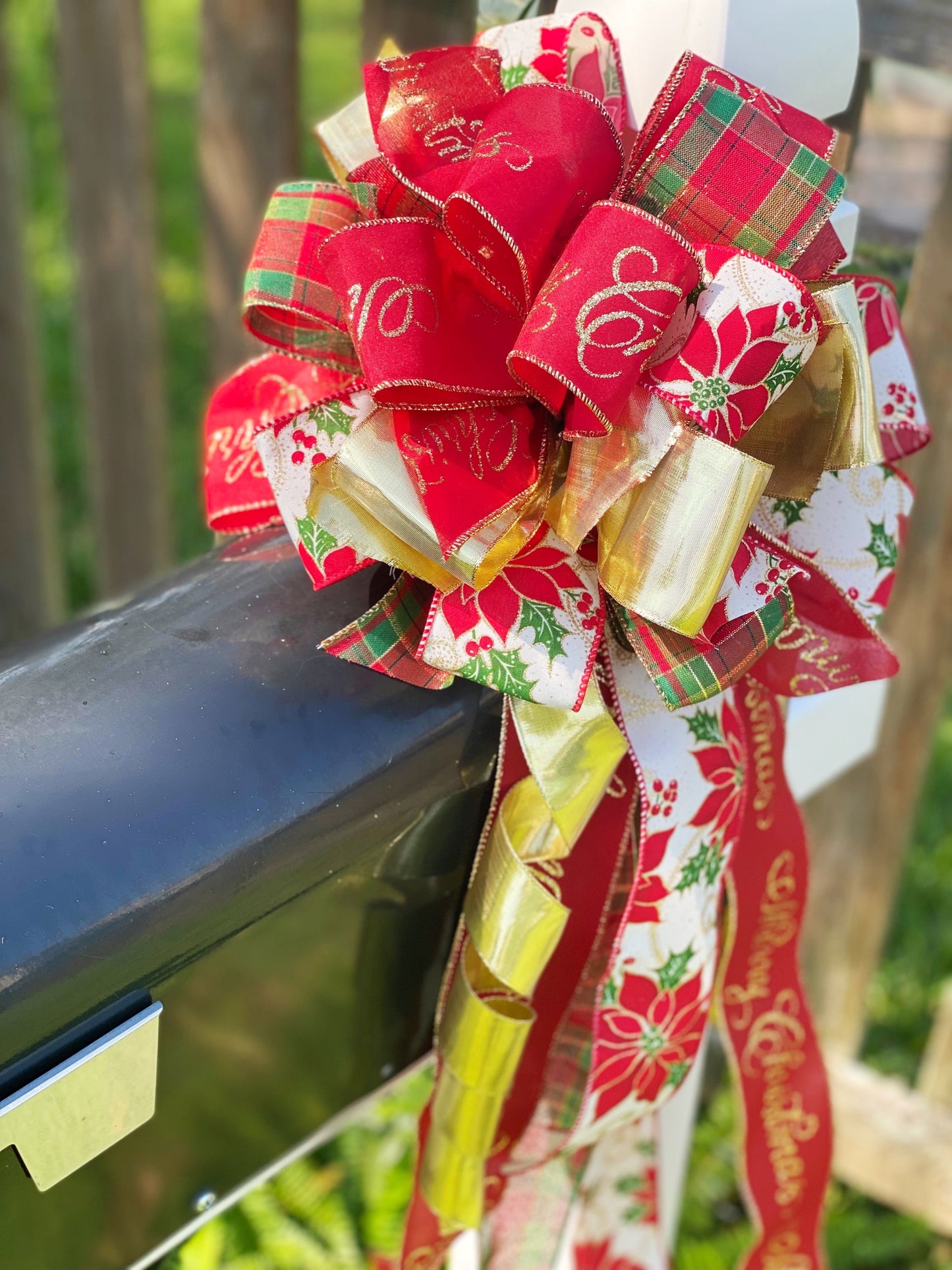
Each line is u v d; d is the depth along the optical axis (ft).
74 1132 2.22
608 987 2.55
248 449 2.58
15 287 5.65
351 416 2.35
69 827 2.15
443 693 2.40
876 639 2.52
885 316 2.53
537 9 2.62
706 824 2.52
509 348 2.28
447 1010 2.53
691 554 2.22
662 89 2.28
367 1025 2.62
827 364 2.29
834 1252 4.99
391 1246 4.72
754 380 2.22
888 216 3.33
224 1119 2.50
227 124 4.78
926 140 3.46
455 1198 2.57
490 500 2.24
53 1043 2.15
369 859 2.40
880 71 3.35
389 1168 4.95
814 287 2.30
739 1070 2.97
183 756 2.25
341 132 2.46
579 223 2.25
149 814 2.19
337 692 2.35
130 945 2.16
